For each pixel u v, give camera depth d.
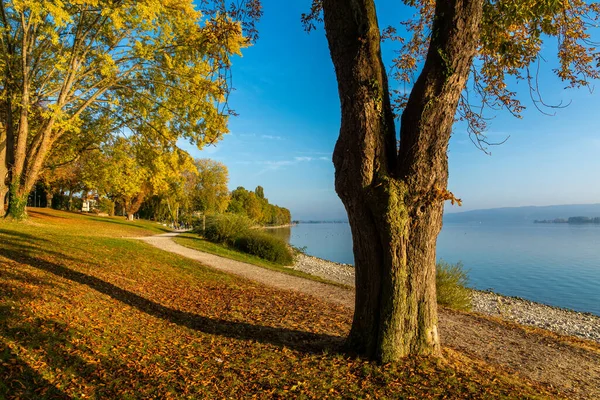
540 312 17.66
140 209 76.88
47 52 18.95
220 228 29.05
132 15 16.73
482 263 37.69
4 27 17.41
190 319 7.53
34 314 5.85
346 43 4.70
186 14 18.86
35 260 10.39
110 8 15.50
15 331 5.07
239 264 18.91
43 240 14.30
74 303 6.98
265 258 26.56
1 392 3.67
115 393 4.07
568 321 16.17
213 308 8.82
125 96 21.20
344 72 4.73
